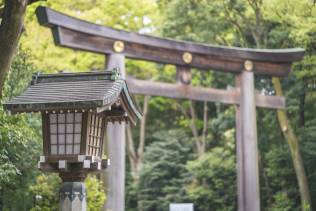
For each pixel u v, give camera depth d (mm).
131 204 26719
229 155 23484
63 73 7656
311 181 20156
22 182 12344
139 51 15117
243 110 16828
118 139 14320
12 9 7566
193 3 20641
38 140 12258
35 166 12086
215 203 23344
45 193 12758
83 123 7246
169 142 26688
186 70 16078
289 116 20422
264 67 17344
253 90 17016
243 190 16797
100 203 13195
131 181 27219
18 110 7125
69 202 7301
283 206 20312
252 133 16797
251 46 21266
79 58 20906
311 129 19156
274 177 21156
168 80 27078
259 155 22000
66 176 7383
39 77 7684
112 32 14531
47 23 13305
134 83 15031
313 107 19672
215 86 24984
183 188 24734
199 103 28359
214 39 21703
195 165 23781
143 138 28062
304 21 16234
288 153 20422
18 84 11586
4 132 9805
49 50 19094
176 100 27984
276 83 19344
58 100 6992
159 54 15508
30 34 18266
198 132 29031
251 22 19922
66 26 13570
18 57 11875
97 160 7398
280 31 18906
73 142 7281
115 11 20203
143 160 27766
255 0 18188
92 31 14109
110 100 6977
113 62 14547
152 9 21844
